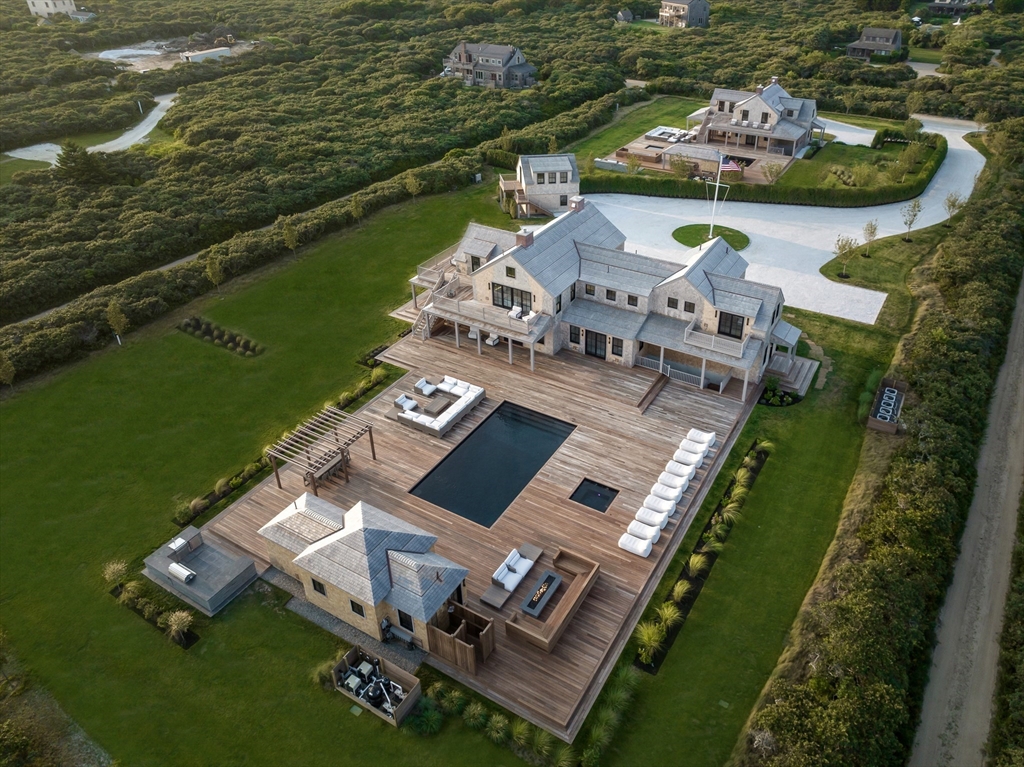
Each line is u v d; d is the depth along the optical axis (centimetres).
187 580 3344
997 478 4112
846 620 3045
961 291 5594
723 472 4072
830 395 4653
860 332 5303
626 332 4756
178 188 7806
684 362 5006
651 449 4228
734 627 3225
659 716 2883
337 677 2986
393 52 13462
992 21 14162
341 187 8081
